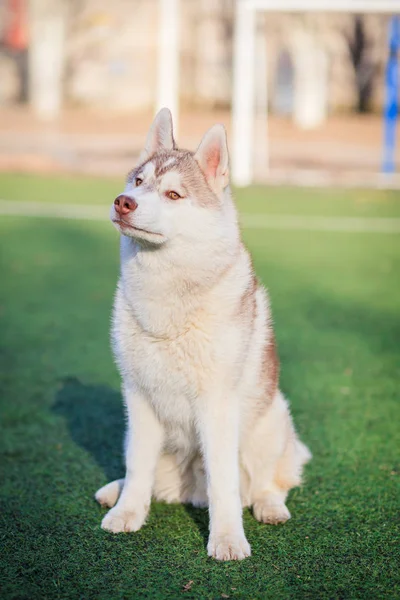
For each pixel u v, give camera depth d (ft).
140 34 124.26
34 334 25.93
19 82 132.46
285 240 41.14
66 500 14.78
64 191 55.16
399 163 71.31
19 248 38.24
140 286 13.10
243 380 13.64
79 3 123.13
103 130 98.43
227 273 13.20
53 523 13.79
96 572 12.09
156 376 13.25
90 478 15.81
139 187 13.39
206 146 13.75
